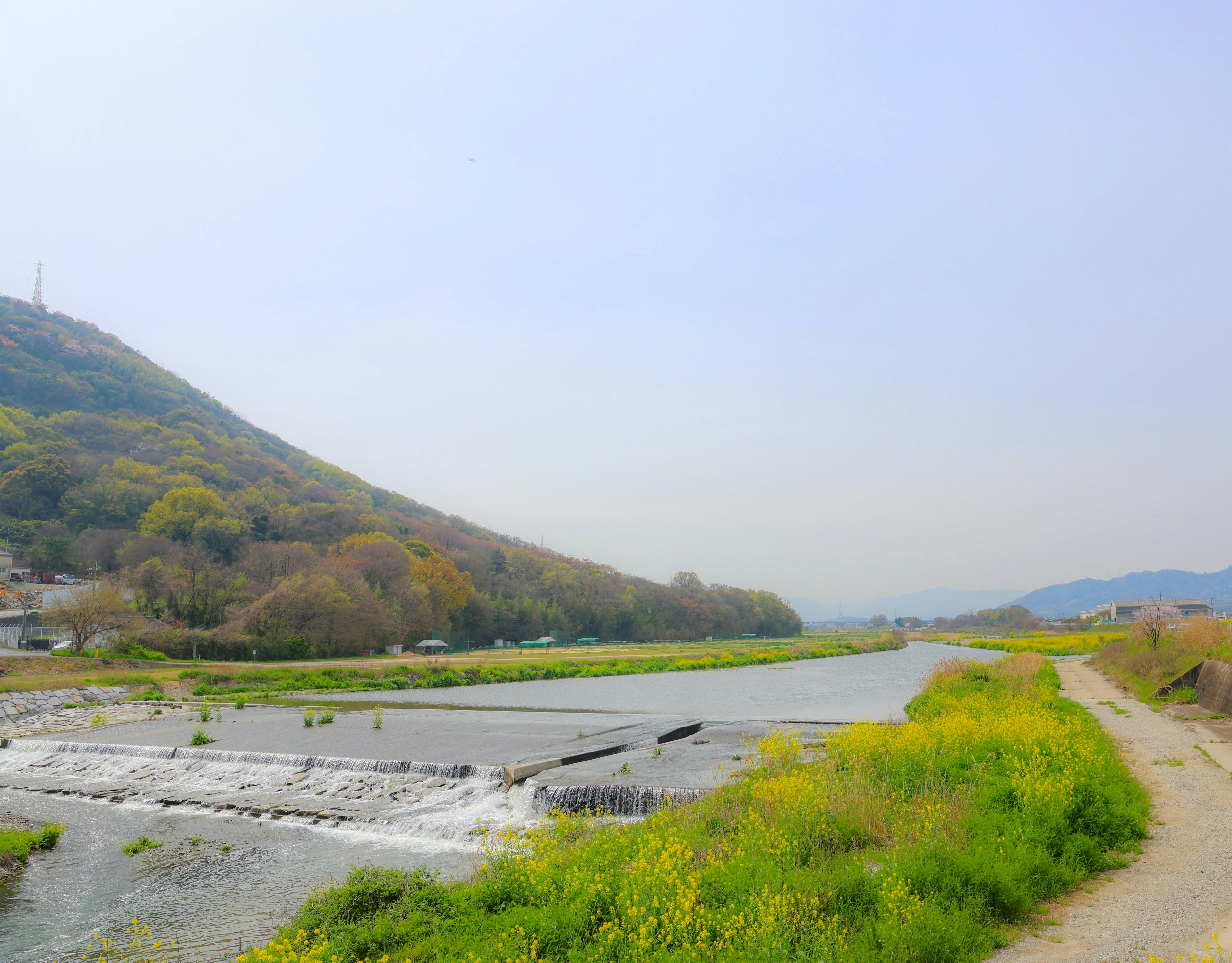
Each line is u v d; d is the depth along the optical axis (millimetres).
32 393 166000
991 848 10828
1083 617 188125
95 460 131625
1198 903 9242
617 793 19641
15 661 49969
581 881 10805
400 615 96875
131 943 12617
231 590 83938
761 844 11875
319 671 61406
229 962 11656
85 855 17891
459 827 19422
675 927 8992
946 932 8328
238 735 32562
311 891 14945
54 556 107188
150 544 97250
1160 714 25922
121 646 61750
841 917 9266
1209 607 139125
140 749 29844
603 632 157750
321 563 95625
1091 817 12188
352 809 21625
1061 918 9188
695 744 27734
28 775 28531
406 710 42375
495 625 127125
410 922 11078
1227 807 13602
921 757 16734
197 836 19500
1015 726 18484
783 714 39125
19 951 12430
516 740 29500
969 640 160250
